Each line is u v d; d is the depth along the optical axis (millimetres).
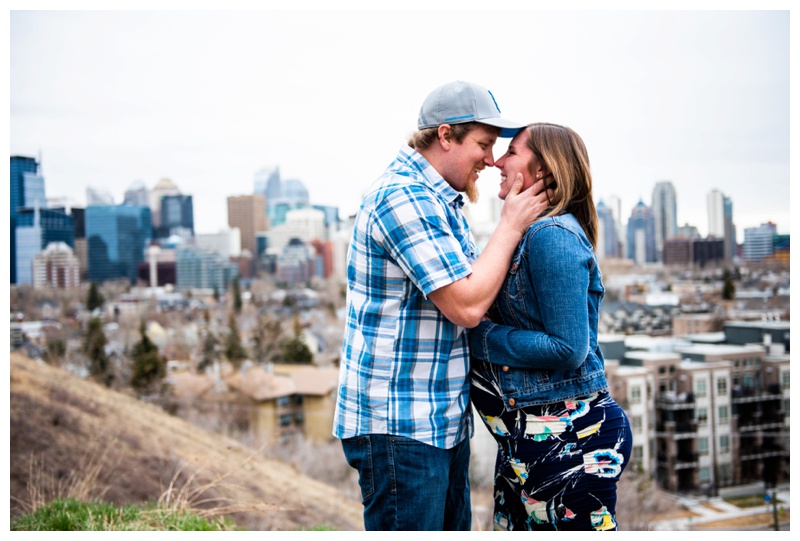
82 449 7625
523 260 1667
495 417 1758
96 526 3029
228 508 3564
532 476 1702
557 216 1662
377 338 1680
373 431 1676
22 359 12031
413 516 1645
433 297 1594
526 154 1733
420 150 1782
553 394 1668
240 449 9680
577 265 1587
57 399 9711
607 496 1671
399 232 1606
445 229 1624
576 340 1573
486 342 1710
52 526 3051
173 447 8664
